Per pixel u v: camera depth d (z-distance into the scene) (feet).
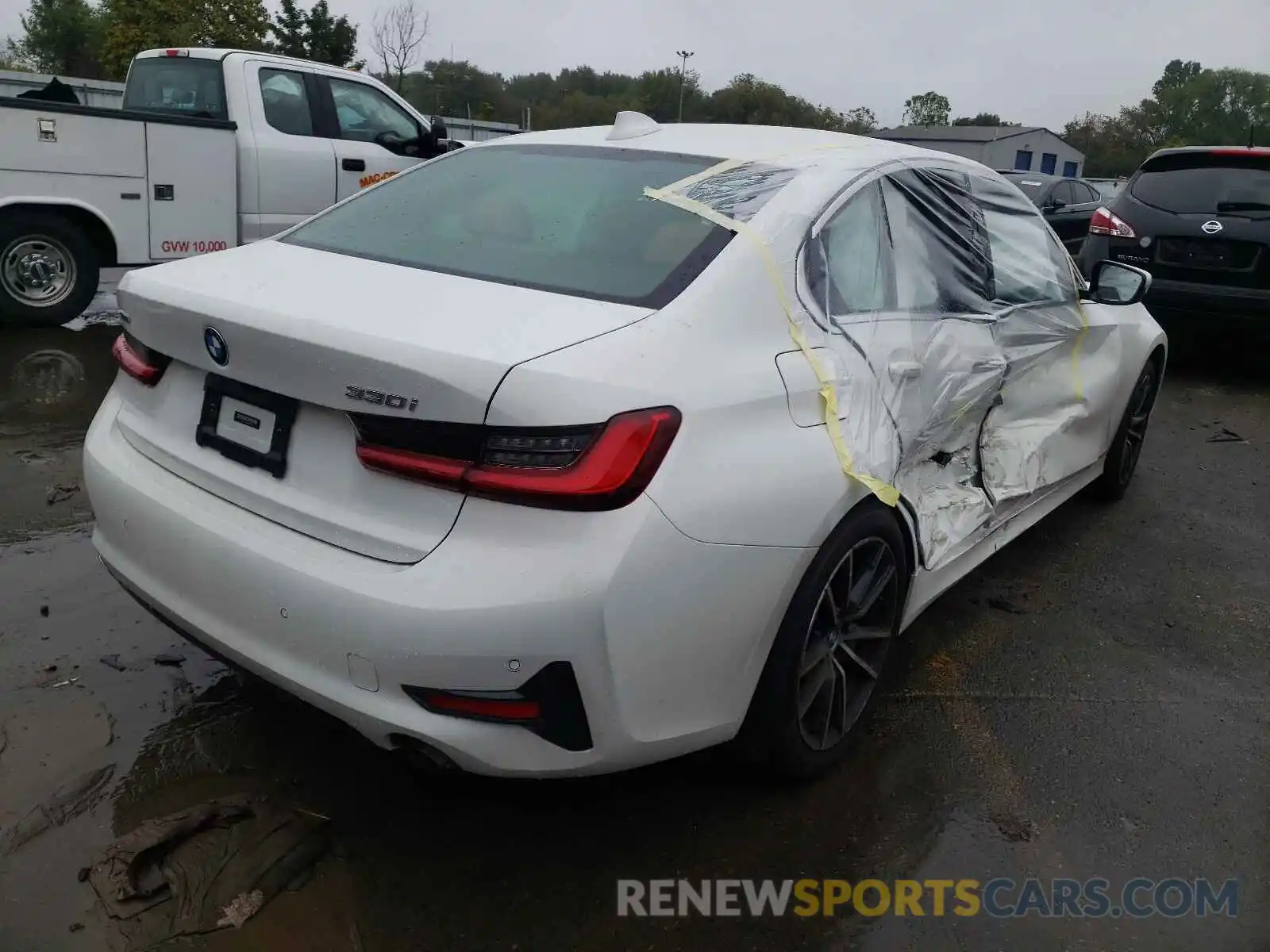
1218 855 8.44
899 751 9.52
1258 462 19.40
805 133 10.55
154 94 25.23
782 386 7.71
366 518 6.83
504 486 6.38
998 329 11.06
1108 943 7.45
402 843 7.86
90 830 7.65
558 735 6.72
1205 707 10.66
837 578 8.48
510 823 8.18
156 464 8.17
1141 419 16.51
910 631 11.89
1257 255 23.41
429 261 8.46
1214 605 13.12
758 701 8.05
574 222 8.66
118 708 9.17
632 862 7.88
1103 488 16.26
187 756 8.61
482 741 6.63
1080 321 13.38
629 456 6.49
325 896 7.27
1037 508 13.30
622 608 6.52
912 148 10.89
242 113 24.08
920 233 10.18
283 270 8.35
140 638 10.33
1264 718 10.52
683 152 9.70
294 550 6.97
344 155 25.66
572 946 7.05
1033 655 11.53
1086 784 9.24
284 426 7.25
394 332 6.74
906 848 8.27
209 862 7.42
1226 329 24.35
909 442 9.31
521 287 7.75
